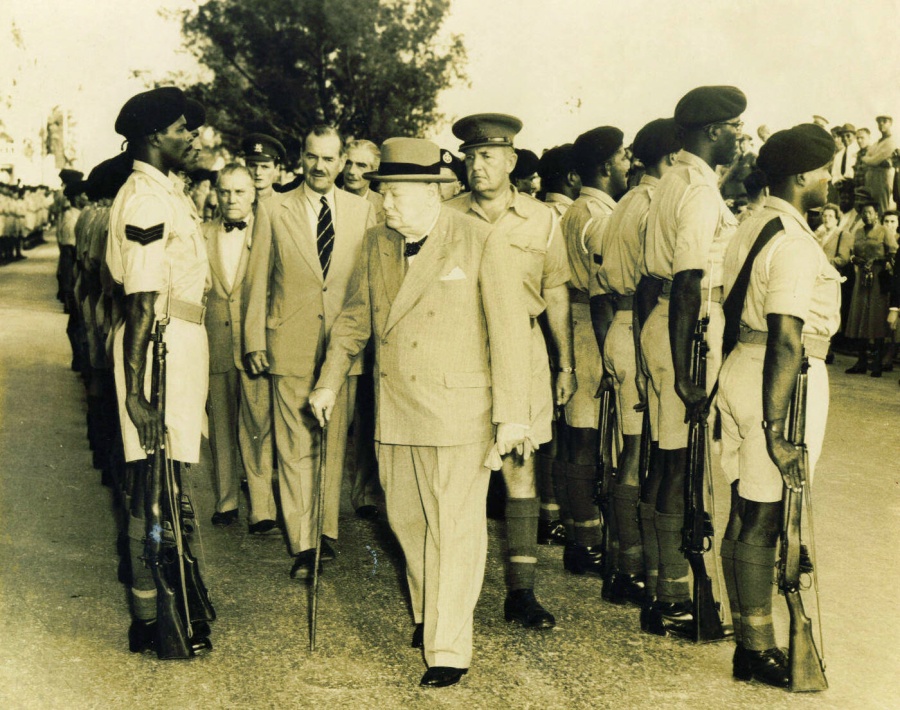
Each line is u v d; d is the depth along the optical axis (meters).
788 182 3.64
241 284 5.63
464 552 3.67
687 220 3.91
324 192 5.21
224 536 5.54
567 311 4.80
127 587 4.57
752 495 3.68
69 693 3.54
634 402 4.55
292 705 3.48
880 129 12.45
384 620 4.30
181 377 3.90
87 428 7.90
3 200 28.50
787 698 3.59
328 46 24.05
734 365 3.75
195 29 23.61
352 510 6.16
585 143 5.10
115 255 3.79
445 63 23.20
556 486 5.21
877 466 7.36
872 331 12.17
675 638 4.14
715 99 3.96
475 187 4.58
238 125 24.62
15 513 5.76
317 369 5.05
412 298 3.68
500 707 3.48
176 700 3.50
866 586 4.79
